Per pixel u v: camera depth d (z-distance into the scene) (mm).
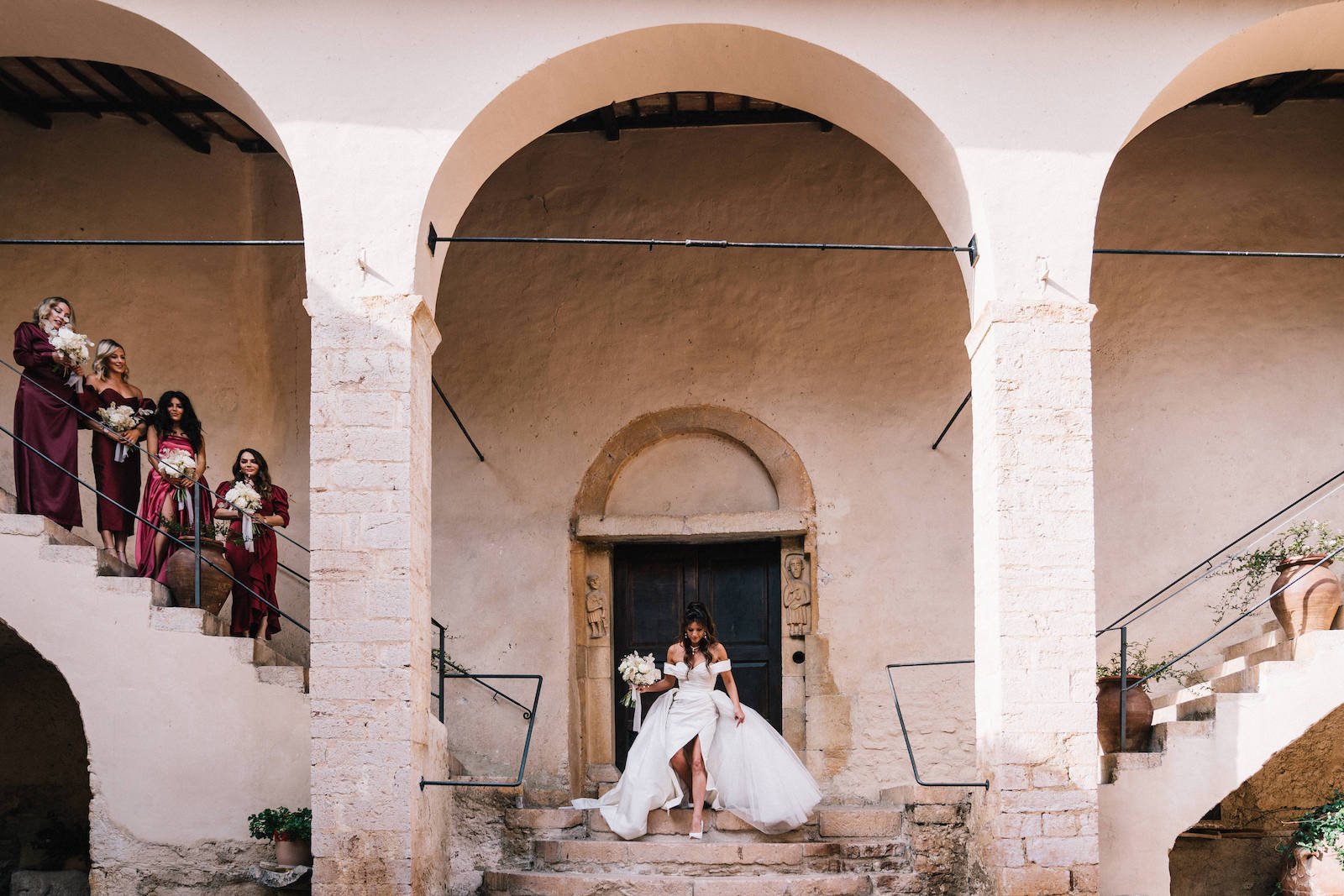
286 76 7211
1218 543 9430
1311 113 9867
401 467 6867
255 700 7355
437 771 7387
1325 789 8547
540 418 9992
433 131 7172
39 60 9211
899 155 7852
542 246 10203
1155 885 7059
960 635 9406
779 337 9930
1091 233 7125
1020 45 7285
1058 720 6730
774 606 9945
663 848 7551
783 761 7938
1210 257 9758
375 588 6766
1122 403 9633
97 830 7215
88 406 8242
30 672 9406
